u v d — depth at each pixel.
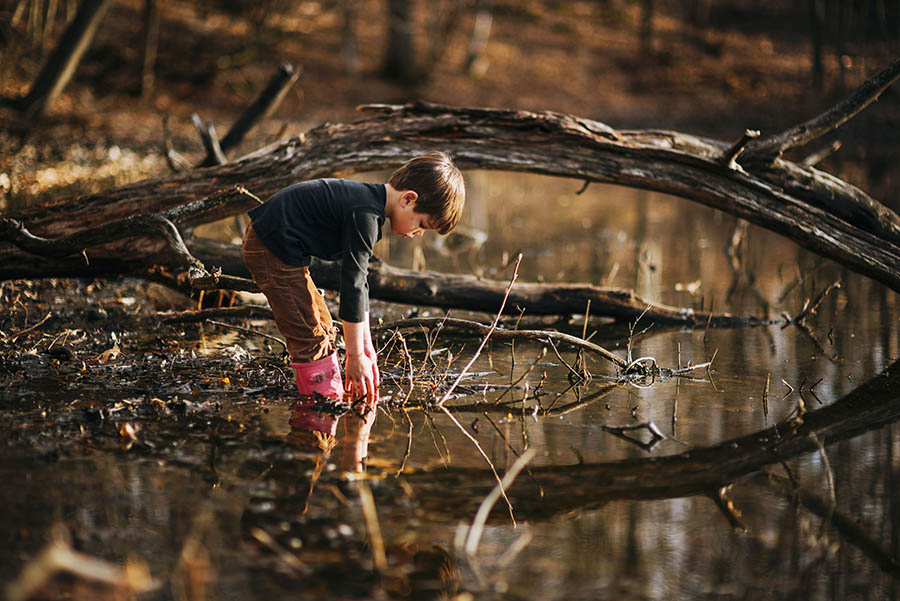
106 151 10.68
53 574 2.01
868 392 3.61
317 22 20.94
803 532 2.38
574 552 2.23
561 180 13.10
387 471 2.68
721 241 7.87
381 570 2.09
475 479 2.65
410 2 18.75
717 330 4.77
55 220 4.30
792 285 5.98
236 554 2.13
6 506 2.34
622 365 3.88
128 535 2.21
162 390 3.41
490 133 4.56
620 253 7.23
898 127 13.96
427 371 3.87
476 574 2.10
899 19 15.17
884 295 5.62
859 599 2.05
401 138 4.58
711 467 2.80
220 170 4.43
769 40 23.17
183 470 2.63
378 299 4.76
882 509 2.52
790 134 4.51
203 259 4.54
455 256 7.02
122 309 4.84
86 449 2.77
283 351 4.08
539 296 4.85
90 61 15.91
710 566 2.18
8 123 11.76
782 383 3.75
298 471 2.65
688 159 4.46
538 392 3.60
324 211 3.15
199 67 16.66
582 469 2.76
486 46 21.39
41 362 3.75
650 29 21.30
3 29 13.91
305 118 15.56
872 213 4.54
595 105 18.59
